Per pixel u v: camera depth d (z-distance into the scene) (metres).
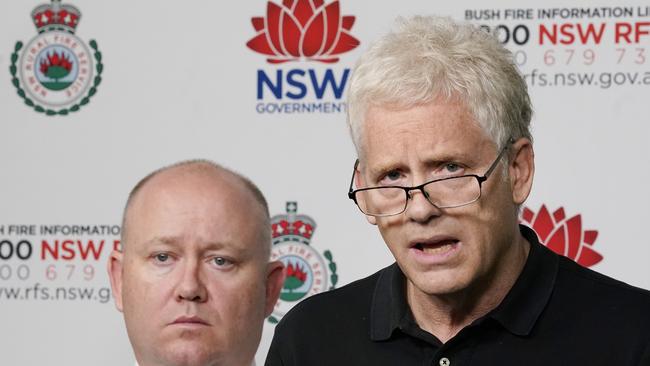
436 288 3.23
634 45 5.30
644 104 5.29
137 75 5.68
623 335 3.33
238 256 3.87
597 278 3.52
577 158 5.33
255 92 5.60
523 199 3.37
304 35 5.58
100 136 5.69
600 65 5.33
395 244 3.25
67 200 5.69
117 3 5.70
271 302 4.11
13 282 5.68
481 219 3.18
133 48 5.68
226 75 5.62
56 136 5.72
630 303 3.40
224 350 3.86
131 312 3.90
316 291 5.54
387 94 3.10
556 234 5.34
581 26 5.34
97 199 5.68
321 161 5.55
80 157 5.69
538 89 5.37
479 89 3.11
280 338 3.88
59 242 5.68
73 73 5.72
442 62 3.10
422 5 5.50
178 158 5.64
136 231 3.90
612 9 5.32
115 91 5.69
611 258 5.31
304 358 3.75
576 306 3.42
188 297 3.79
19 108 5.76
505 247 3.35
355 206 5.53
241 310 3.88
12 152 5.73
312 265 5.55
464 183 3.14
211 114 5.62
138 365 3.98
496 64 3.21
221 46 5.63
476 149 3.13
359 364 3.60
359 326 3.68
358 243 5.52
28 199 5.71
